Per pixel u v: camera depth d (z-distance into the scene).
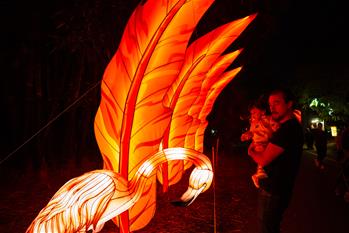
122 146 3.08
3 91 11.66
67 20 9.23
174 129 5.46
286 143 3.87
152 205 3.10
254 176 4.23
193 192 2.92
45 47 10.87
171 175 5.35
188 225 6.96
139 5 2.89
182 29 3.00
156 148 3.15
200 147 7.39
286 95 3.99
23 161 11.28
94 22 9.24
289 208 8.68
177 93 5.44
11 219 7.00
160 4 2.84
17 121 11.79
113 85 2.99
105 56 10.70
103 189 2.63
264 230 4.09
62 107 12.06
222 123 21.91
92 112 13.80
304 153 26.08
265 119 4.92
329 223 7.32
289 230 6.84
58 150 13.46
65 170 12.05
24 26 9.59
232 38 5.24
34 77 10.70
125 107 3.05
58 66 11.31
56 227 2.45
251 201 9.32
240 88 22.56
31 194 9.05
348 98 27.67
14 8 9.30
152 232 6.50
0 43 9.80
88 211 2.53
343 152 9.52
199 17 2.99
